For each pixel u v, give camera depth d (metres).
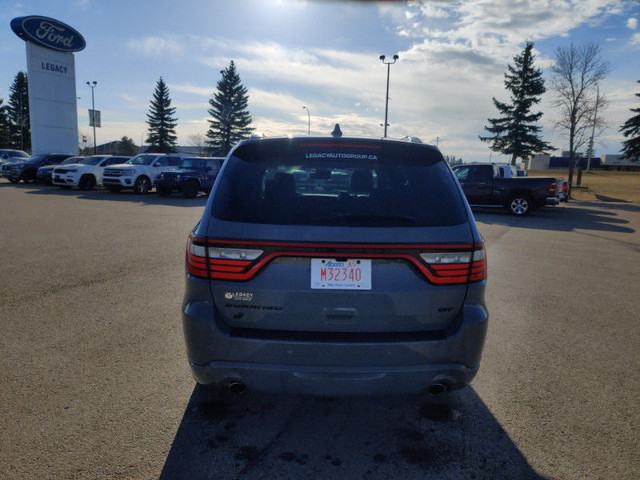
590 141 24.02
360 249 2.07
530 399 2.98
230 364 2.18
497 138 41.59
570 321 4.57
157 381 3.11
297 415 2.75
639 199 23.77
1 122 66.06
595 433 2.60
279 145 2.47
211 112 73.12
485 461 2.34
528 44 39.78
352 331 2.17
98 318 4.29
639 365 3.53
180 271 6.11
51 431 2.51
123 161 22.02
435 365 2.20
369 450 2.41
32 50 28.97
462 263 2.18
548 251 8.56
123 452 2.35
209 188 19.09
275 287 2.12
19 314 4.34
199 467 2.24
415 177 2.35
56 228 9.59
